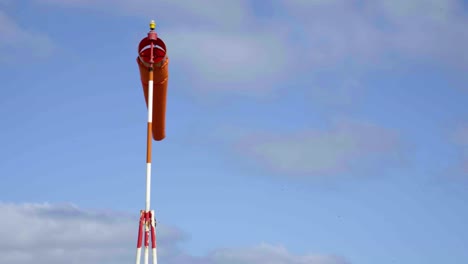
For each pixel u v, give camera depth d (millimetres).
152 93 32875
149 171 32156
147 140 32469
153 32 32781
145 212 31656
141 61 32625
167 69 33125
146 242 31406
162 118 34781
